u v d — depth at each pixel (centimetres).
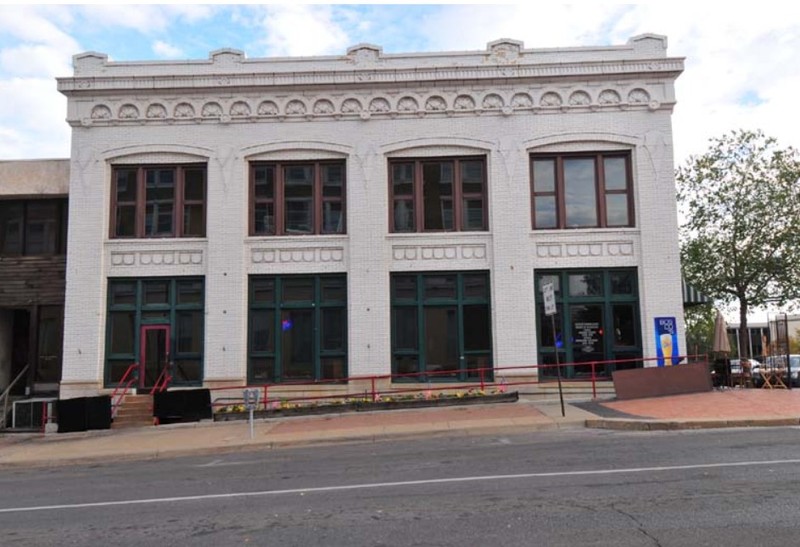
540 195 1922
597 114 1906
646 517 641
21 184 2034
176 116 1941
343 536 621
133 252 1922
